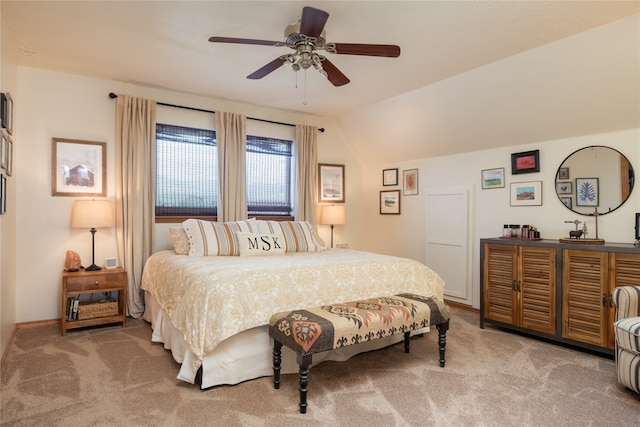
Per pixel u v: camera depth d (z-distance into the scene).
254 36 2.73
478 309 4.07
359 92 3.99
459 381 2.32
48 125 3.42
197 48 2.93
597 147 3.21
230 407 1.98
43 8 2.36
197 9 2.35
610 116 3.03
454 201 4.36
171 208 3.99
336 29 2.58
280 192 4.78
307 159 4.85
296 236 3.81
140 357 2.64
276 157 4.75
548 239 3.45
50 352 2.72
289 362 2.43
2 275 2.54
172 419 1.85
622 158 3.06
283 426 1.81
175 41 2.82
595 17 2.39
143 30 2.65
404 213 4.98
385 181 5.25
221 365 2.20
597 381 2.33
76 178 3.53
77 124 3.55
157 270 3.17
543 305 3.05
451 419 1.88
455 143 4.22
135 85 3.81
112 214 3.46
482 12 2.34
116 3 2.30
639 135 2.98
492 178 3.98
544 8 2.29
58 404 1.98
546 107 3.26
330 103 4.40
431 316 2.47
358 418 1.89
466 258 4.21
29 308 3.35
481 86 3.42
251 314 2.22
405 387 2.23
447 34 2.64
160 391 2.14
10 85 2.87
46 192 3.41
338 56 3.03
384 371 2.47
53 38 2.79
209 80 3.66
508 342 3.06
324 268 2.69
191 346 2.13
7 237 2.78
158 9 2.36
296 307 2.43
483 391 2.18
